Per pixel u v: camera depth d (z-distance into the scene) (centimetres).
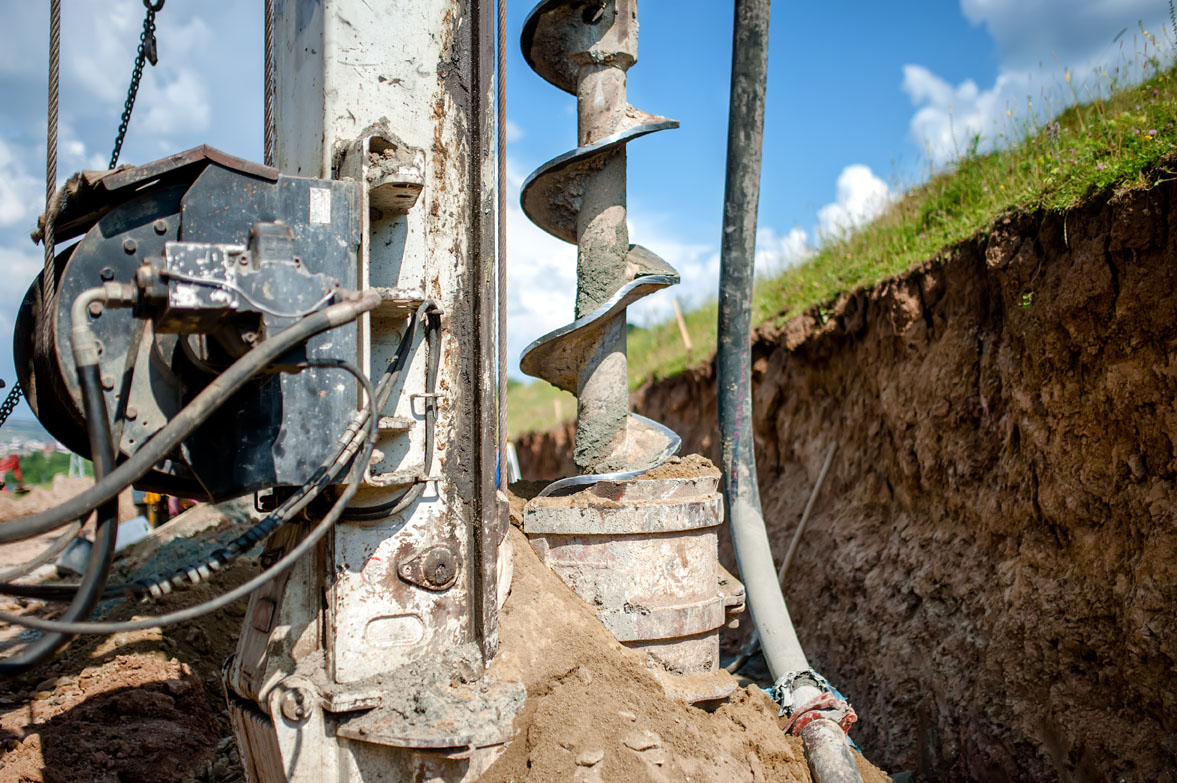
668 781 296
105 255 249
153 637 528
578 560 368
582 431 405
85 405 229
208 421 257
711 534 388
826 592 705
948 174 818
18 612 636
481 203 320
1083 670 441
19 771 381
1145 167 444
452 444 317
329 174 294
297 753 279
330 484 283
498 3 348
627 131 398
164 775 411
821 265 911
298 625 300
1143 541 423
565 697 316
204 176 254
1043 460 494
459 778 289
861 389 737
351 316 238
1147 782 385
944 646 536
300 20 320
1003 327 555
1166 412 417
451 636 312
